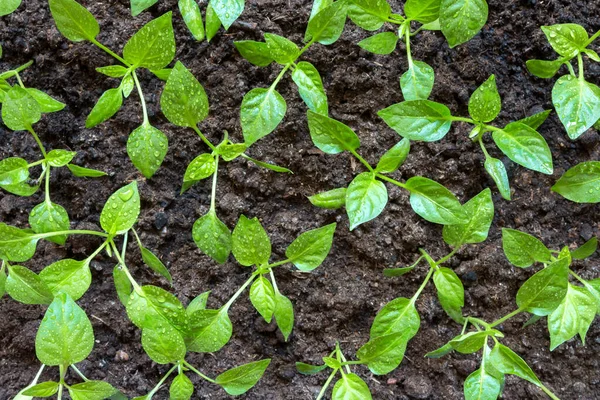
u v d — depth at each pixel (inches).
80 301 35.7
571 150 36.4
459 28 33.7
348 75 36.4
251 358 35.5
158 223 35.9
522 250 34.0
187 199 36.2
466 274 35.8
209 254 34.5
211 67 36.5
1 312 35.6
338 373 35.4
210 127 36.3
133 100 36.5
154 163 34.2
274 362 35.5
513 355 33.4
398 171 36.1
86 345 32.7
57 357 32.6
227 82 36.5
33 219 34.5
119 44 36.6
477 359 35.5
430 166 36.2
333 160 36.1
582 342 34.8
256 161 34.9
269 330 35.5
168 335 32.9
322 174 36.1
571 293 34.0
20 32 36.7
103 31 36.7
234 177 36.1
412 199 33.8
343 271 35.9
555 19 36.9
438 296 34.9
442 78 36.4
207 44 36.6
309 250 33.6
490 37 36.8
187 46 36.7
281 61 34.4
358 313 35.7
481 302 35.9
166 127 36.4
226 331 33.7
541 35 36.7
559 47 34.5
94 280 36.0
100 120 34.3
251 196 36.1
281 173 36.1
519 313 35.8
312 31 34.2
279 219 36.0
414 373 35.5
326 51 36.4
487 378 33.8
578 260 35.9
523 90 36.7
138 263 35.9
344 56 36.5
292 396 35.1
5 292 35.8
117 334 35.5
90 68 36.6
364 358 33.7
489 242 36.0
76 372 35.2
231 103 36.4
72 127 36.4
